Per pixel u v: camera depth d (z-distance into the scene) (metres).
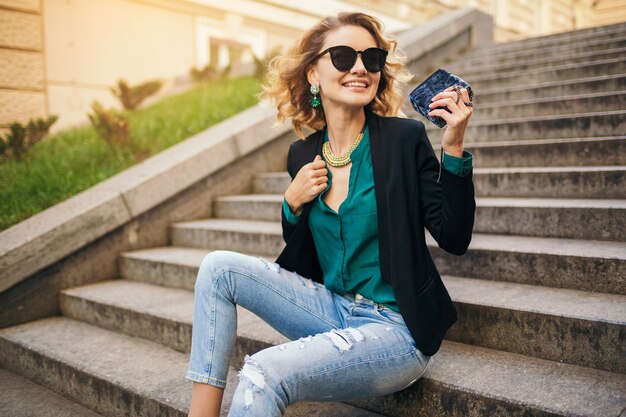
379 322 1.78
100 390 2.62
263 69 8.18
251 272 1.85
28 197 4.66
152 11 10.57
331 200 1.93
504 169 3.64
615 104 4.30
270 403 1.50
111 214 3.93
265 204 4.31
